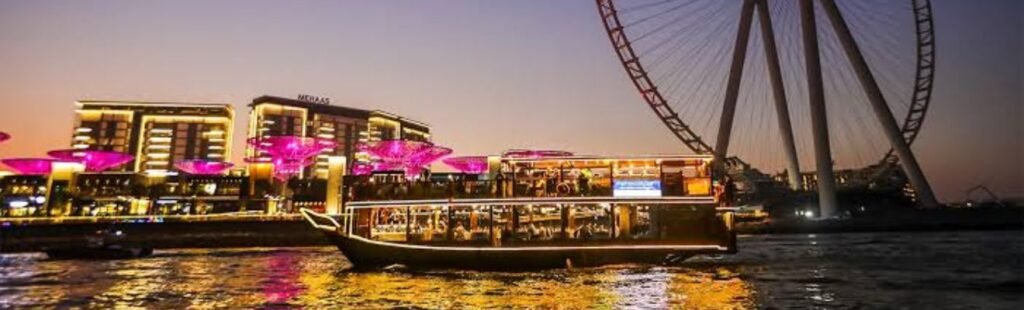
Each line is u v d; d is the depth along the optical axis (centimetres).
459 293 3022
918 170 11238
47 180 11556
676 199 3809
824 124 10719
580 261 3828
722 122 10562
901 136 11088
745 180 13500
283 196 12350
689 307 2633
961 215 11188
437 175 8619
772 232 11238
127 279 4066
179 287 3578
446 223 4184
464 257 3825
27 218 9531
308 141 14950
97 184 11375
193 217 9800
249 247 8869
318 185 11888
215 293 3297
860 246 6919
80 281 3969
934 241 7775
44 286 3709
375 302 2841
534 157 3878
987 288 3188
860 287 3206
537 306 2661
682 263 4522
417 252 3859
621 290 3062
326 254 6825
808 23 10519
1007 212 11294
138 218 9712
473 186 3891
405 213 4128
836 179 15038
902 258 5044
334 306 2784
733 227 3881
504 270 3822
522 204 3809
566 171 3900
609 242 3816
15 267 5162
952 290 3114
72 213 11006
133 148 18575
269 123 19962
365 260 3950
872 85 10750
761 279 3503
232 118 19988
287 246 9056
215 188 11400
